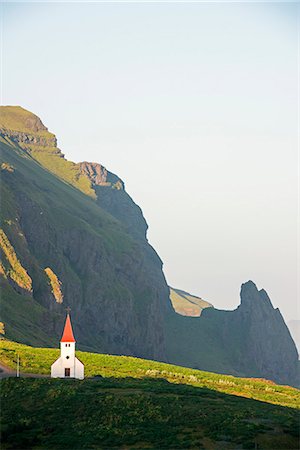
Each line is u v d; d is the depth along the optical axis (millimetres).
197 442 84500
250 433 86562
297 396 160750
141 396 108375
